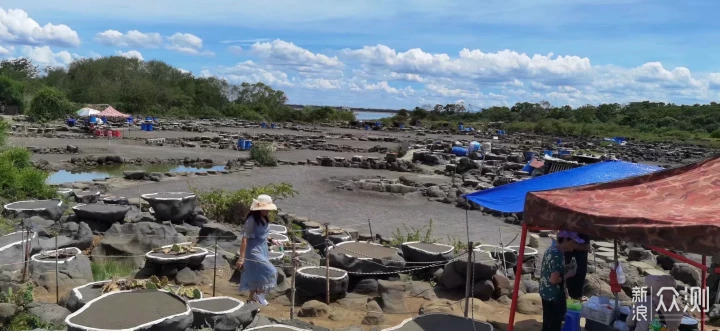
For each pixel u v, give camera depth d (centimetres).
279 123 8088
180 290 771
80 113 5122
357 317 865
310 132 6700
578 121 10219
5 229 1148
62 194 1762
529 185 1007
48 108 5869
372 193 2481
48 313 692
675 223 500
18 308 683
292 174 2981
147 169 3116
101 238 1177
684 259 831
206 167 3303
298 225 1631
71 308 714
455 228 1864
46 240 1077
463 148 4409
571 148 5875
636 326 721
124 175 2517
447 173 3353
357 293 983
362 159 3550
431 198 2438
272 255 1051
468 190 2547
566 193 641
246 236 836
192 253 1013
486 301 970
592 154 4669
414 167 3444
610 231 544
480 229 1864
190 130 5891
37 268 920
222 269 1074
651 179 684
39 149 3384
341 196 2383
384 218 1986
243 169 3044
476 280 984
